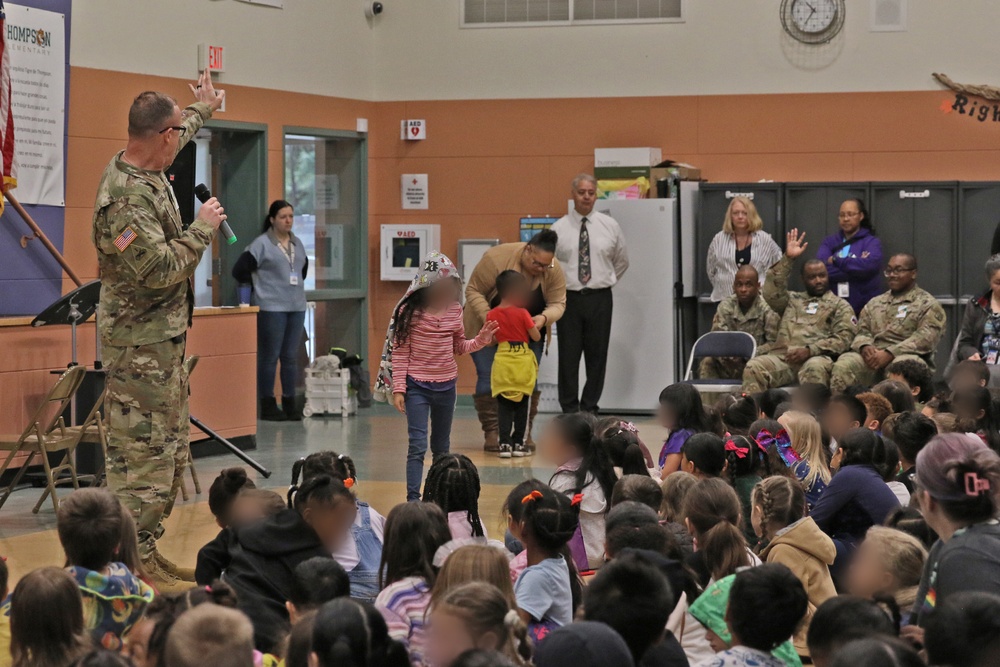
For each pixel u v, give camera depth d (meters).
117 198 5.19
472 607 2.65
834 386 9.69
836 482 5.03
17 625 2.96
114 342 5.36
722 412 7.01
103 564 3.64
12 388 8.05
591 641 2.39
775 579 2.89
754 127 12.42
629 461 5.71
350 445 10.12
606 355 11.23
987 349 8.25
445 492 4.66
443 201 13.10
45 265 9.87
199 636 2.19
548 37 12.81
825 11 12.17
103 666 2.33
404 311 7.34
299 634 2.61
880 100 12.16
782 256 10.66
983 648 2.30
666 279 11.78
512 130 12.95
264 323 11.64
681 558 3.86
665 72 12.59
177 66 11.12
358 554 4.63
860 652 2.17
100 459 8.31
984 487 2.82
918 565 3.58
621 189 12.05
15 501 7.75
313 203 12.88
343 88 12.84
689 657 3.67
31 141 9.73
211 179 12.02
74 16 10.13
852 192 11.97
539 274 9.75
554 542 3.87
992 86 11.89
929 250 11.88
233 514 4.23
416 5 13.05
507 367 9.38
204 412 9.48
